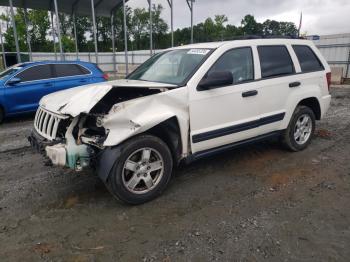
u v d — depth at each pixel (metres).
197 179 4.47
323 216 3.46
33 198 3.99
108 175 3.49
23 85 8.80
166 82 4.28
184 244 3.01
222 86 4.25
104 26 71.38
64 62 9.73
